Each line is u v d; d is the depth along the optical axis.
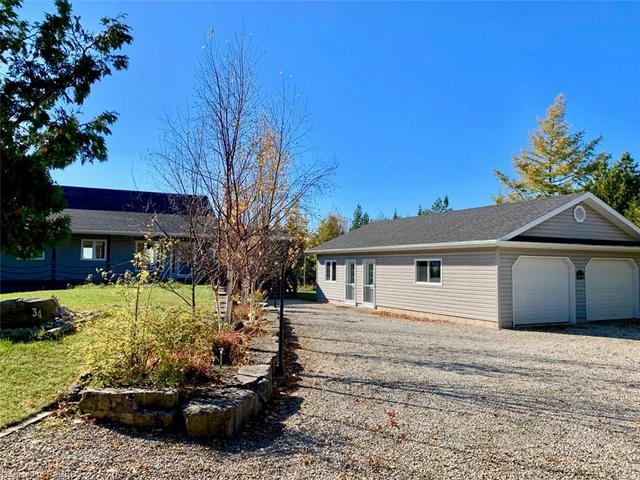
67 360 5.64
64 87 4.15
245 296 9.66
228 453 3.66
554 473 3.46
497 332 11.61
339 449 3.81
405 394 5.55
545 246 12.69
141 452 3.59
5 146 3.36
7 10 3.72
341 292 19.89
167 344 4.86
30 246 3.42
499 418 4.73
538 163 28.91
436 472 3.42
